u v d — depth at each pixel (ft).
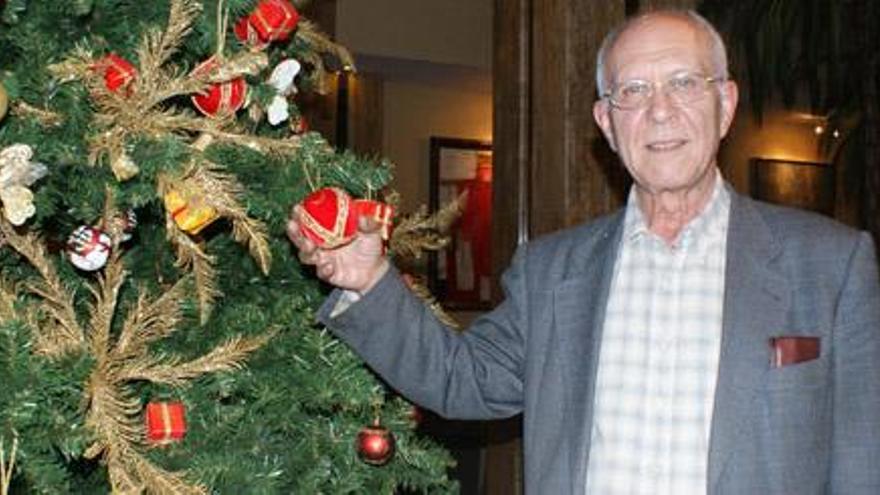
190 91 3.87
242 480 4.12
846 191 12.19
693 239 4.90
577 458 4.82
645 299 4.90
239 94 4.10
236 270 4.70
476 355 5.17
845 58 11.87
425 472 4.85
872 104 11.98
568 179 9.73
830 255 4.74
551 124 9.89
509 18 10.27
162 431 3.99
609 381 4.85
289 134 4.73
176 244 4.13
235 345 3.97
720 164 11.75
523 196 10.09
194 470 4.00
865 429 4.57
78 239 3.84
